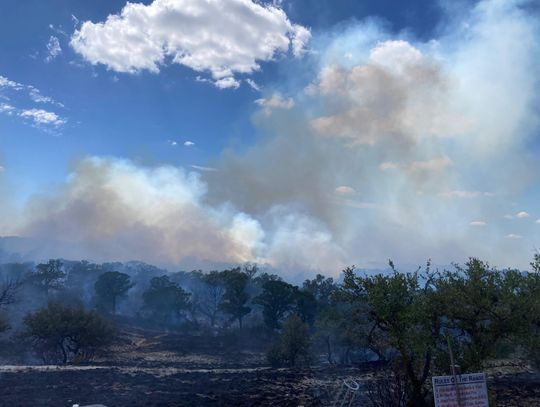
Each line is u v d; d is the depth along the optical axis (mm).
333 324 19672
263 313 99812
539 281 17094
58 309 62031
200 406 25641
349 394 26531
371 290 18188
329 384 34125
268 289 99812
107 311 114750
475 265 17812
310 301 96500
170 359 73500
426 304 17781
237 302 109812
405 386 18469
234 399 28078
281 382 36531
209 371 48438
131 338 93312
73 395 28734
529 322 17016
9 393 29328
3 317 61781
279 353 60312
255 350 86438
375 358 59000
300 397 28469
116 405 25531
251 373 43812
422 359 18516
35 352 62094
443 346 18094
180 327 111188
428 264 18938
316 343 63250
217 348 86312
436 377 13031
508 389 28453
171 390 31656
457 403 12859
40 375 38125
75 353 62344
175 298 116125
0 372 40250
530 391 27844
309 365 56125
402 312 17625
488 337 17312
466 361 17000
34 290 115062
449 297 17516
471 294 17375
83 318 62156
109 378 37031
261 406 25688
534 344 16859
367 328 19484
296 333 60969
